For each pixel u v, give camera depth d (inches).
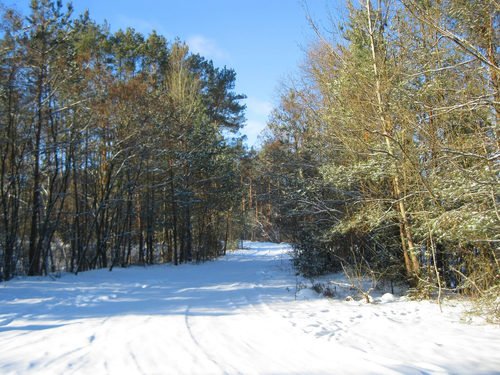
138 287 597.0
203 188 1267.2
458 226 334.0
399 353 239.9
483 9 329.1
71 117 808.3
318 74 571.2
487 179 306.7
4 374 209.0
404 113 379.6
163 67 1234.0
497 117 331.6
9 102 662.5
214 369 211.8
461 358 227.3
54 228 784.9
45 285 577.3
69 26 736.3
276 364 219.8
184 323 330.0
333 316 355.3
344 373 204.5
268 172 795.4
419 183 403.5
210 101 1406.3
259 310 393.7
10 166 729.6
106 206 891.4
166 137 1038.4
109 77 857.5
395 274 512.7
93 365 220.5
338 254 673.6
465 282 397.7
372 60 454.0
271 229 1141.1
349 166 498.0
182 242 1217.4
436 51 374.0
